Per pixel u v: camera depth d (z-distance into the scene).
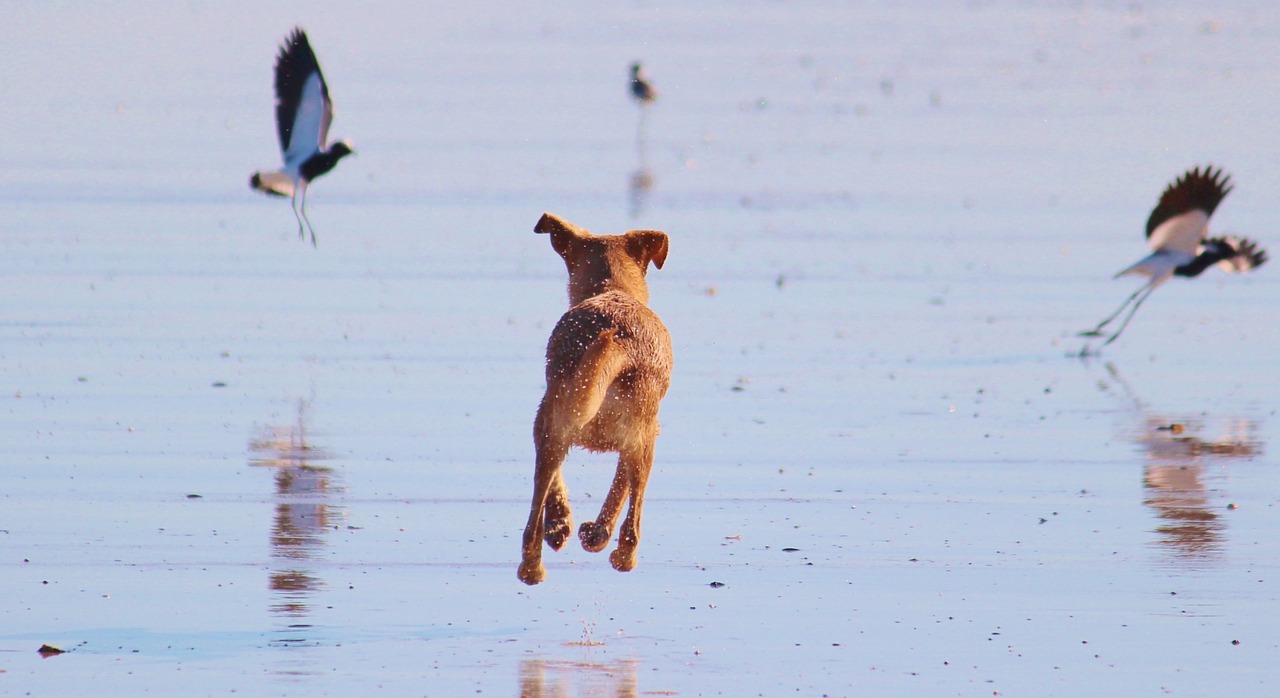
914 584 22.36
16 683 17.94
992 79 125.00
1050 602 21.48
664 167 77.25
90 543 23.73
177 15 157.25
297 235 56.06
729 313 45.06
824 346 41.19
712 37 166.25
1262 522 25.75
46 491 26.64
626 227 59.00
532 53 144.00
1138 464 29.88
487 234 57.06
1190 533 25.08
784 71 133.12
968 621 20.67
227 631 19.92
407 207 62.97
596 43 156.12
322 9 180.38
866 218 62.97
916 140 89.12
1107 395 36.41
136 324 41.66
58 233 55.03
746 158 81.44
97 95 101.62
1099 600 21.58
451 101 106.12
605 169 76.06
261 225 57.88
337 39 149.38
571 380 19.45
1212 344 43.06
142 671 18.39
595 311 20.75
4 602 20.92
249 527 24.83
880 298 47.84
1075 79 123.75
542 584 22.31
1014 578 22.62
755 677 18.52
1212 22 183.50
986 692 18.05
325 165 43.25
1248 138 88.25
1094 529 25.34
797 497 27.28
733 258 53.59
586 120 98.44
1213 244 44.91
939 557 23.70
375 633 19.98
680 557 23.70
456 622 20.50
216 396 34.31
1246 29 173.50
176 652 19.09
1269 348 42.53
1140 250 57.16
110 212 59.81
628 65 135.50
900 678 18.52
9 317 42.09
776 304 46.50
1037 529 25.31
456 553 23.73
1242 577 22.66
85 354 38.12
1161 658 19.22
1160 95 111.06
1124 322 43.47
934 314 45.84
